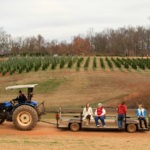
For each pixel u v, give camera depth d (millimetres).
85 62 62312
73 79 43906
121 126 17156
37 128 17969
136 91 31844
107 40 123062
